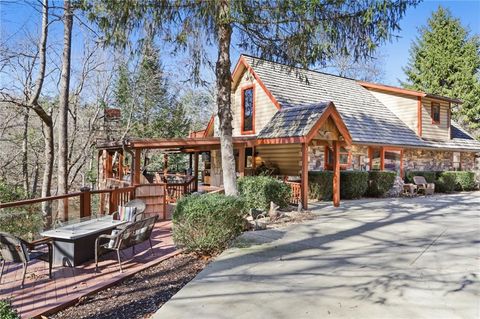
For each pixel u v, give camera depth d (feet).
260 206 32.07
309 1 22.52
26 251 15.83
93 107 69.51
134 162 37.06
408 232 24.64
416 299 13.29
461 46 95.40
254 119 50.19
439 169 62.95
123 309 13.23
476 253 19.43
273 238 22.86
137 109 76.18
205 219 19.92
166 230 26.81
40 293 14.88
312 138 33.96
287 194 34.14
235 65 51.93
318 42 24.17
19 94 52.26
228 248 20.66
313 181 41.88
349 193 43.80
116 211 24.40
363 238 22.90
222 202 20.54
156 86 76.89
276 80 50.80
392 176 47.85
